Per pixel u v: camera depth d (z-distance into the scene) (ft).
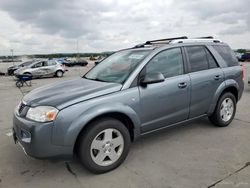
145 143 13.64
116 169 10.93
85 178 10.32
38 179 10.35
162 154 12.26
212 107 14.78
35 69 63.67
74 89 11.16
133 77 11.34
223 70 15.17
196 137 14.32
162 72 12.40
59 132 9.46
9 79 65.62
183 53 13.52
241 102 23.82
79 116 9.68
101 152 10.46
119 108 10.53
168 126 12.82
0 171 11.05
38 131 9.40
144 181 9.91
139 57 12.37
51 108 9.57
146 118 11.69
